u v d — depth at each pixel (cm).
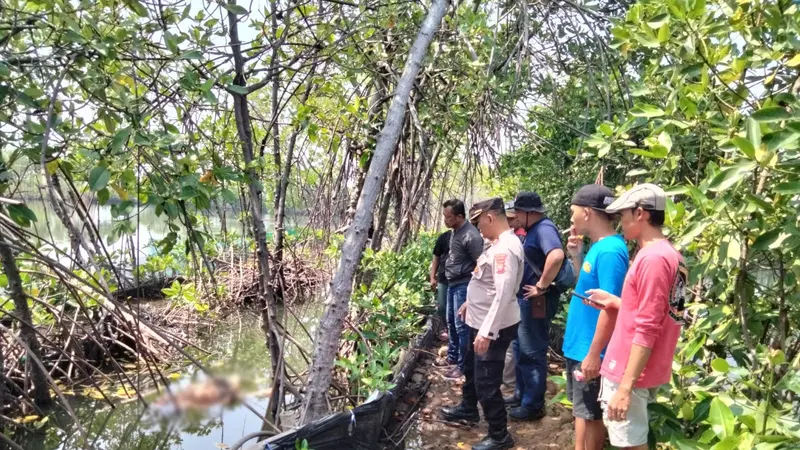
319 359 327
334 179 561
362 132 465
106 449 454
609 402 242
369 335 477
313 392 327
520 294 404
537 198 406
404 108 326
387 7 403
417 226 664
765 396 254
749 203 232
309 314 884
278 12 357
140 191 275
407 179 550
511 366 491
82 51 256
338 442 322
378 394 371
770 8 252
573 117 552
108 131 271
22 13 256
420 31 338
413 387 487
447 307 521
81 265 288
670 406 286
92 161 272
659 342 242
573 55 473
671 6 250
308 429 308
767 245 228
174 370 618
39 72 261
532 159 647
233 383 275
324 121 468
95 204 337
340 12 361
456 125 510
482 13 430
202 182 299
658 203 244
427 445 382
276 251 518
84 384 552
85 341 570
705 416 263
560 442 366
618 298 262
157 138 264
